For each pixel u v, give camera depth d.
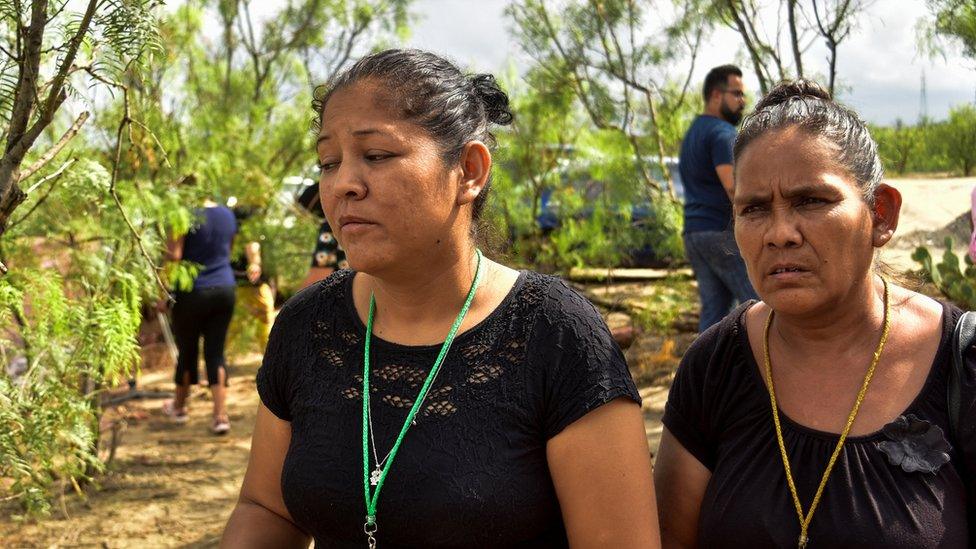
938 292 4.65
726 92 5.56
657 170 8.80
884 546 1.50
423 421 1.60
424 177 1.56
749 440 1.69
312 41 10.25
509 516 1.57
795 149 1.58
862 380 1.62
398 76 1.57
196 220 5.75
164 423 6.14
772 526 1.59
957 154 9.38
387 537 1.60
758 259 1.62
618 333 7.00
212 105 8.87
